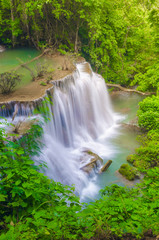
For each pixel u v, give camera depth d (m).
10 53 16.19
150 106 12.32
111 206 3.51
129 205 3.46
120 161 10.60
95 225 3.23
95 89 14.76
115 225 3.23
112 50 19.16
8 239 2.70
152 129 11.34
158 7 17.77
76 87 12.90
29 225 3.23
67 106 11.80
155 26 17.86
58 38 17.23
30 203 3.54
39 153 7.79
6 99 9.49
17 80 11.41
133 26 19.86
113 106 16.42
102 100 15.62
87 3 14.80
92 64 19.09
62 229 3.12
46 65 13.23
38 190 3.38
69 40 17.11
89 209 3.42
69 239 3.09
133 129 13.28
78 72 13.62
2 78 10.37
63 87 11.80
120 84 20.11
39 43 16.61
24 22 16.23
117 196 3.89
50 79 11.59
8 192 3.67
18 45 17.47
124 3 19.17
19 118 9.12
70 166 9.51
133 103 16.66
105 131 13.42
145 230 3.44
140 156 9.59
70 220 3.22
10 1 15.52
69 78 12.27
